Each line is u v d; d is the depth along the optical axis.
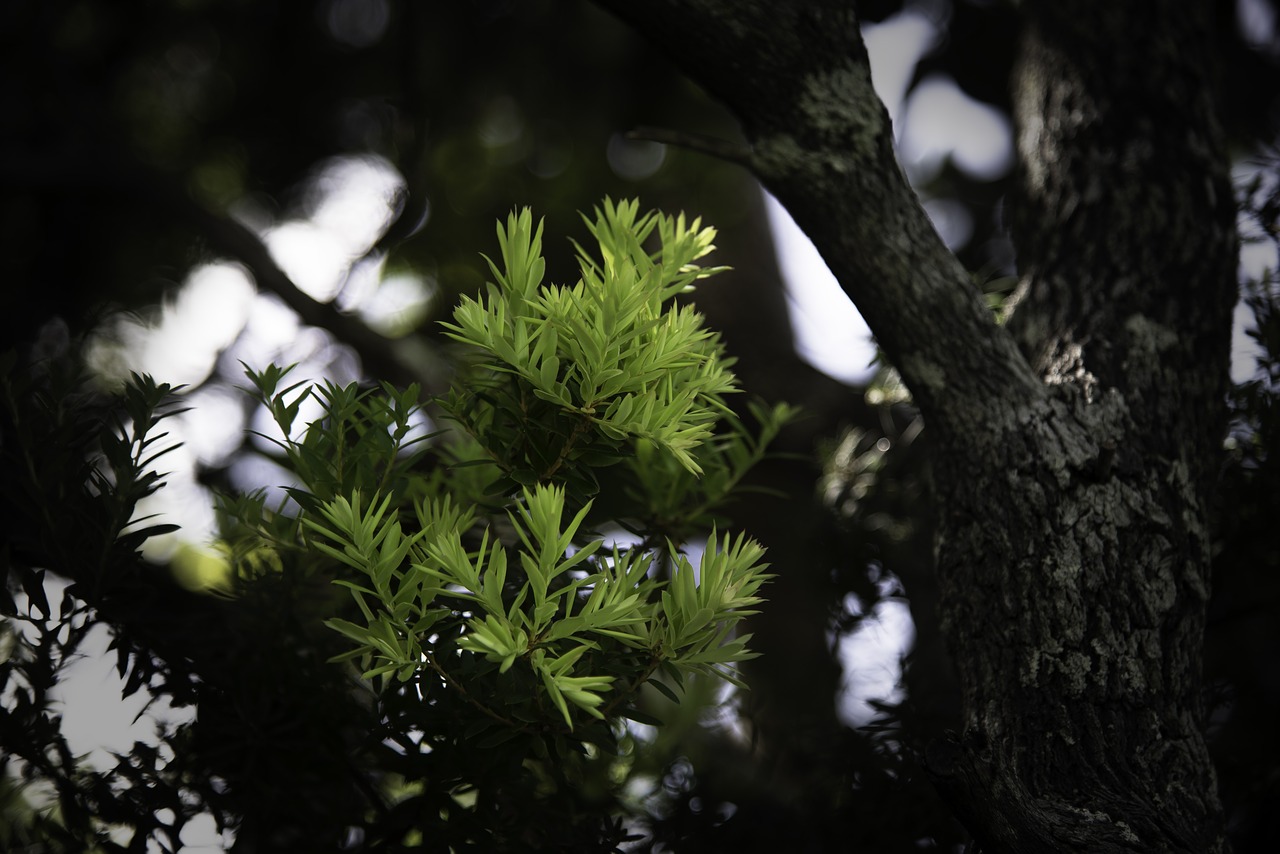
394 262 5.68
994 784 3.11
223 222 5.00
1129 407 3.31
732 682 3.04
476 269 5.93
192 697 3.21
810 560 3.79
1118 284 3.40
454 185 6.10
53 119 5.66
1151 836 3.09
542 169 6.19
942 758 3.13
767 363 4.98
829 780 3.53
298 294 4.73
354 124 6.12
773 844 3.49
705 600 3.01
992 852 3.11
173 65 6.16
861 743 3.50
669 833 3.47
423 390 4.61
